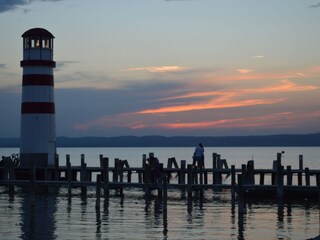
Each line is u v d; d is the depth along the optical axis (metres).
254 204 42.72
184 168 52.38
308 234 31.36
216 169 54.00
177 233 31.56
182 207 41.56
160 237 30.47
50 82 58.16
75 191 53.34
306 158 179.00
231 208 40.88
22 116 57.94
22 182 49.75
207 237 30.53
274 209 40.16
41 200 45.94
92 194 50.62
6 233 31.59
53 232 31.83
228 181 72.19
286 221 35.41
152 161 48.12
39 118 57.44
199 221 35.31
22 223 34.66
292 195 43.97
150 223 34.62
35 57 57.38
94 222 35.00
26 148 57.62
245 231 32.16
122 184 45.16
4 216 37.28
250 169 47.75
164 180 37.84
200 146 51.81
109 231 32.09
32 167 42.72
